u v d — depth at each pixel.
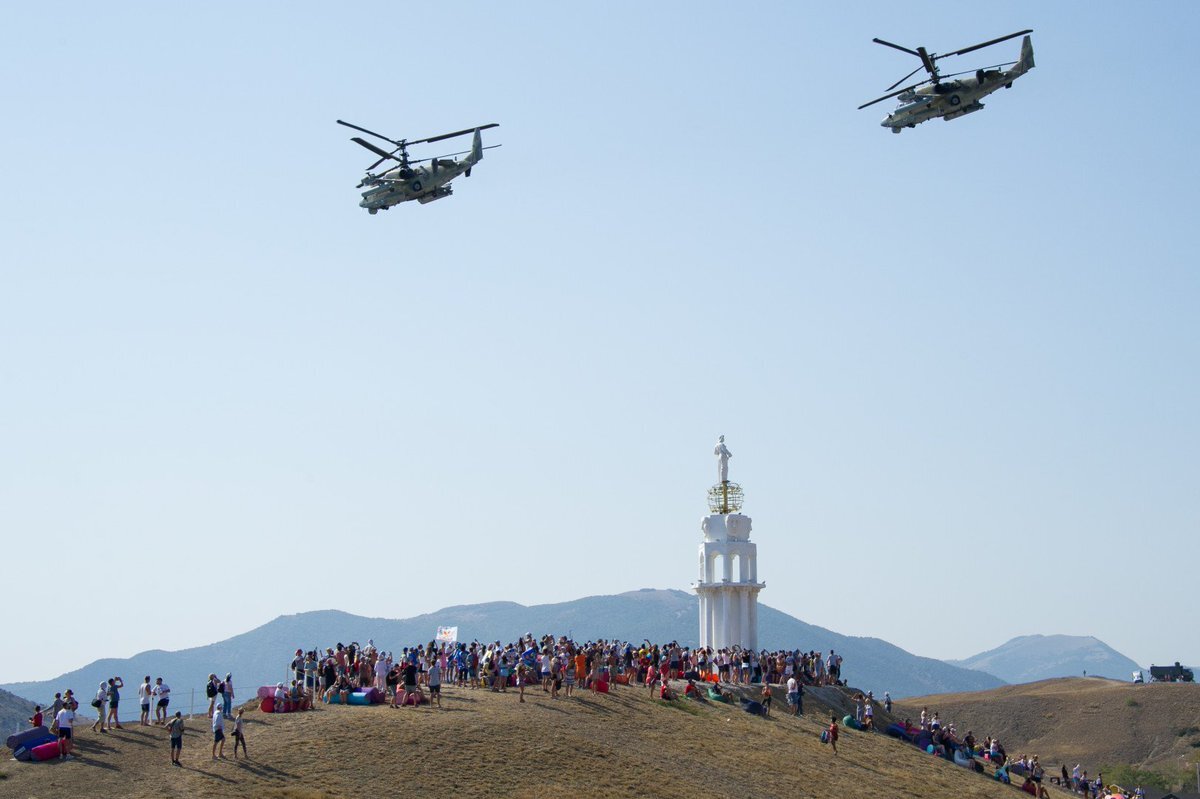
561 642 79.12
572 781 59.66
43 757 55.56
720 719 75.69
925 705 183.00
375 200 79.56
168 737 60.09
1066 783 97.81
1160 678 196.75
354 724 62.22
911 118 78.31
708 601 99.12
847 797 66.81
